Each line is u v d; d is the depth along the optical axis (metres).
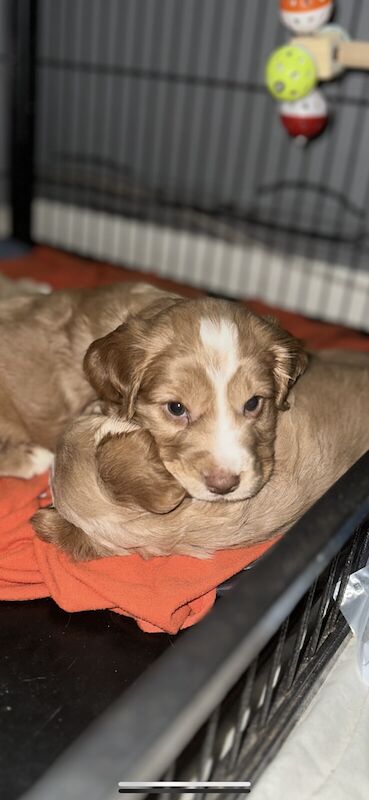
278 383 0.37
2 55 0.90
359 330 0.74
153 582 0.36
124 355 0.37
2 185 0.98
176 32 0.87
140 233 0.95
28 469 0.44
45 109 0.98
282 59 0.60
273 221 0.89
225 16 0.84
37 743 0.30
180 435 0.35
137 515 0.35
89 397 0.44
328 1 0.59
